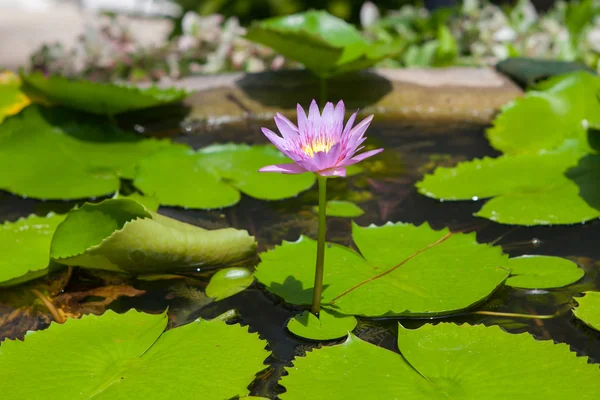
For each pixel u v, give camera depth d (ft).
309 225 4.87
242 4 16.05
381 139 5.95
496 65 7.27
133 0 22.68
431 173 5.40
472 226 4.83
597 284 4.38
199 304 4.33
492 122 5.97
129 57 7.80
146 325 4.16
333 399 3.83
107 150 5.63
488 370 3.91
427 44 9.06
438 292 4.27
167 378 3.92
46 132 5.66
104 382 3.91
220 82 6.95
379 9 16.69
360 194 5.18
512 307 4.26
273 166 3.95
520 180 5.14
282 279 4.38
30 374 3.94
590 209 4.87
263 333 4.15
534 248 4.63
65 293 4.43
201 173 5.31
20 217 5.00
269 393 3.90
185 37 8.16
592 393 3.81
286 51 6.10
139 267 4.48
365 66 6.27
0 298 4.41
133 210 4.42
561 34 8.46
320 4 16.49
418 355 3.98
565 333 4.12
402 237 4.65
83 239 4.46
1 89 6.70
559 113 5.79
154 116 6.48
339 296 4.27
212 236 4.52
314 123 4.00
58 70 7.45
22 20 24.31
